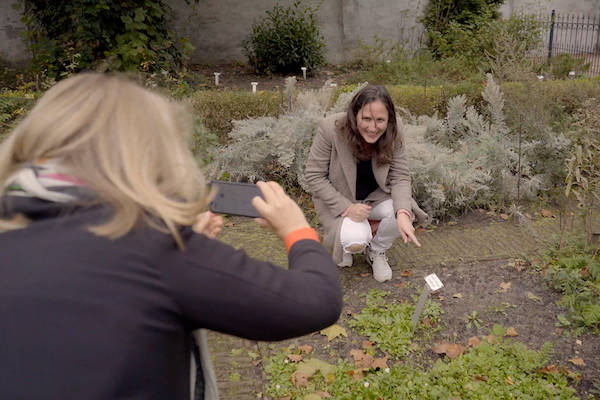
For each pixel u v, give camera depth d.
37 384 0.87
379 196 3.59
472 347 3.09
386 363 2.97
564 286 3.52
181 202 1.03
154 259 0.96
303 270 1.13
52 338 0.88
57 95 1.08
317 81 10.20
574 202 4.79
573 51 13.15
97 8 7.74
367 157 3.41
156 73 6.88
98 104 1.05
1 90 7.85
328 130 3.46
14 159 1.05
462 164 4.82
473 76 7.90
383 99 3.19
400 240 4.26
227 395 2.72
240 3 11.04
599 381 2.79
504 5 12.35
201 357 1.27
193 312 0.99
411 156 4.62
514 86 5.45
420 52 10.62
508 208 4.75
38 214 0.96
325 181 3.53
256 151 5.05
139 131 1.03
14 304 0.89
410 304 3.44
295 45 10.37
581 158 3.84
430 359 3.00
